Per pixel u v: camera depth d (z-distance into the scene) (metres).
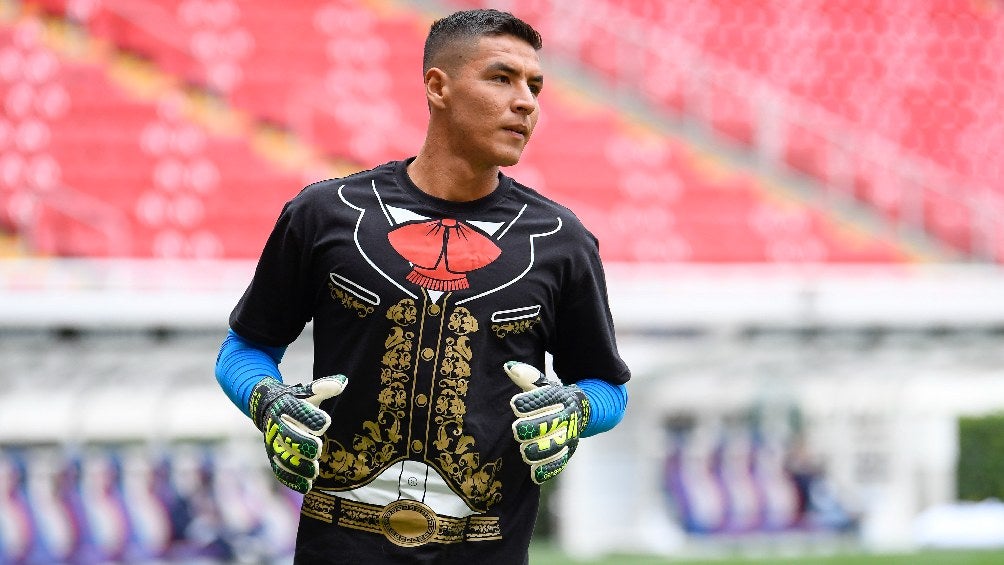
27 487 14.36
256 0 25.28
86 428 15.24
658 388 16.80
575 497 17.08
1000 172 26.88
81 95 22.23
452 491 4.31
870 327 16.56
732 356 16.14
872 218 24.09
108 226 19.48
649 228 22.61
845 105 27.25
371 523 4.31
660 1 28.19
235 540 14.88
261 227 20.48
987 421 18.12
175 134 21.89
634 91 25.94
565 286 4.50
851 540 17.56
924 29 29.16
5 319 13.81
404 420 4.29
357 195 4.43
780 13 28.62
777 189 24.23
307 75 24.17
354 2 25.89
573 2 27.42
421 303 4.31
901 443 17.98
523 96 4.39
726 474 17.31
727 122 25.47
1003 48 29.30
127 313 14.12
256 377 4.50
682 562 14.81
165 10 24.56
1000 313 16.89
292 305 4.53
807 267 22.30
